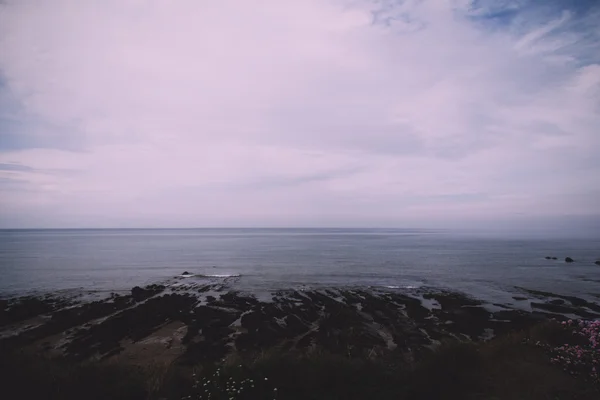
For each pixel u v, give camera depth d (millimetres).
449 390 8008
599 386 7824
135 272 44656
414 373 8891
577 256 62281
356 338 16859
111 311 24266
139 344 16906
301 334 18359
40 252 74000
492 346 10664
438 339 17266
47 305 25984
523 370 8852
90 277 40719
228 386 8078
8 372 8578
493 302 26766
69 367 9547
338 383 8391
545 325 11727
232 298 27922
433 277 39281
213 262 55500
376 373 8836
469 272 43031
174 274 42969
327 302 26016
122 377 8852
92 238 153750
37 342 17828
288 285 34875
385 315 21906
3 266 50031
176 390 8219
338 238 152750
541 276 39844
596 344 9758
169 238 155250
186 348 16188
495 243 105188
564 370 8719
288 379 8570
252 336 17562
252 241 126375
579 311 23000
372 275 40906
